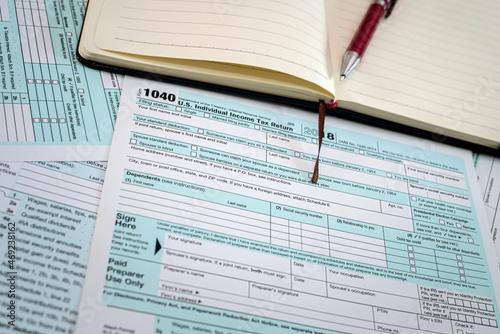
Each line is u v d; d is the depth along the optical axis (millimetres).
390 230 574
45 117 535
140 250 478
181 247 491
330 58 635
